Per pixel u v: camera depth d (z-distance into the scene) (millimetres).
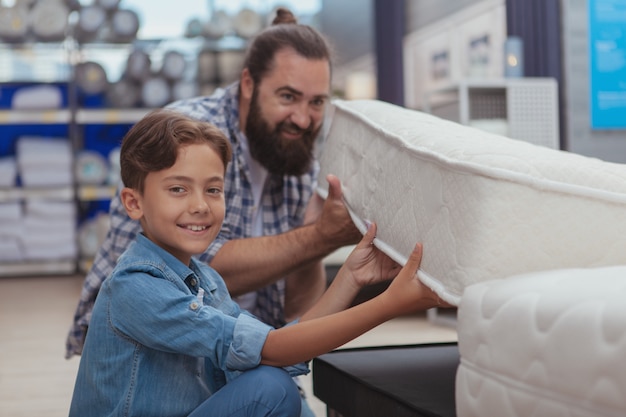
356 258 1505
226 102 2035
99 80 6727
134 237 1875
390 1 5926
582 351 847
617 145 4910
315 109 1951
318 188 1785
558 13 4852
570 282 934
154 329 1313
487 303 1017
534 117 4461
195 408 1369
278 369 1343
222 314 1331
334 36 7707
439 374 1499
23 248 6637
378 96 6105
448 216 1160
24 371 3301
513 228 1069
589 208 1075
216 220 1382
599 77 4855
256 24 6789
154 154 1343
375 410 1412
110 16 6805
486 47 5676
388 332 3887
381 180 1436
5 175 6621
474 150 1146
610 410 817
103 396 1354
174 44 6840
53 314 4750
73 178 6750
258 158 1966
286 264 1784
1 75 6883
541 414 910
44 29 6805
